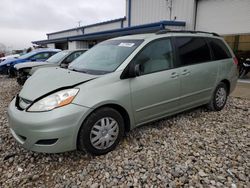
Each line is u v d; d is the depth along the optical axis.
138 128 4.02
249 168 2.82
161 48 3.76
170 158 3.06
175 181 2.60
